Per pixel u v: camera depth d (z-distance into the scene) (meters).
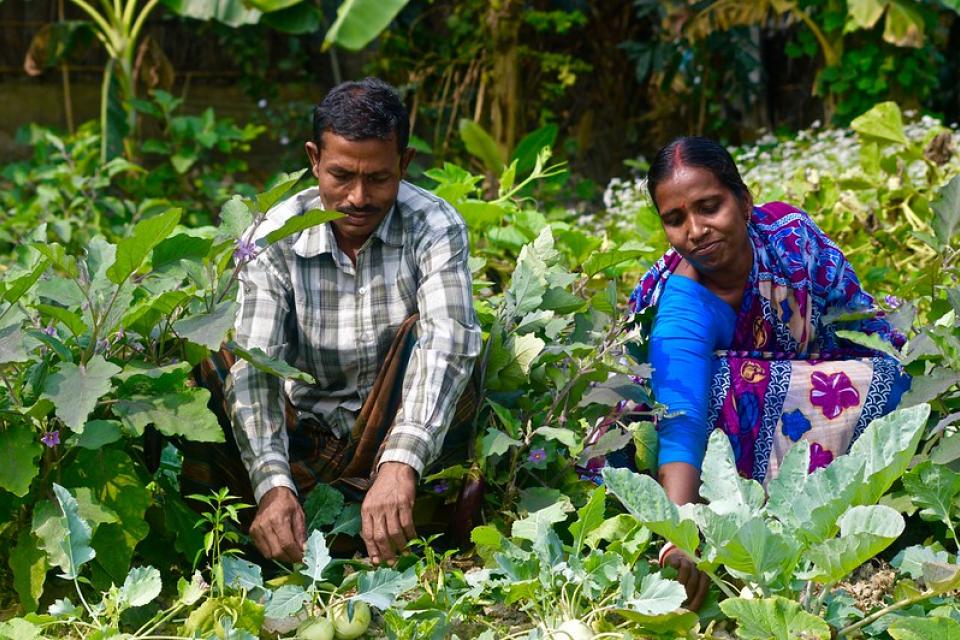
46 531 2.54
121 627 2.55
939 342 2.89
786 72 9.65
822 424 3.00
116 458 2.69
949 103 9.41
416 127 9.45
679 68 9.36
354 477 2.86
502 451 2.76
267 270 2.89
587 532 2.56
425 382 2.72
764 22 8.73
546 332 3.13
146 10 7.84
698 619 2.46
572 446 2.83
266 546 2.61
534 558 2.48
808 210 4.68
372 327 2.91
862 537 2.19
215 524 2.62
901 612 2.41
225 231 2.84
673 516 2.38
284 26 7.84
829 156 6.46
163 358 2.80
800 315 3.06
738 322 3.04
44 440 2.57
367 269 2.90
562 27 8.57
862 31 8.20
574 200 8.89
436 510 2.92
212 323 2.61
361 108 2.68
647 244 4.27
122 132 7.87
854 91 8.36
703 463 2.54
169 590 2.76
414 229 2.90
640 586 2.46
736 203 2.90
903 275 4.52
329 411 2.98
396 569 2.70
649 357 3.01
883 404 3.03
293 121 9.49
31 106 9.29
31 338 2.72
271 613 2.40
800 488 2.46
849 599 2.38
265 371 2.66
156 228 2.53
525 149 6.75
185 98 9.49
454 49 9.23
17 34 9.23
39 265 2.59
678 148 2.90
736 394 3.00
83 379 2.51
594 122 9.69
